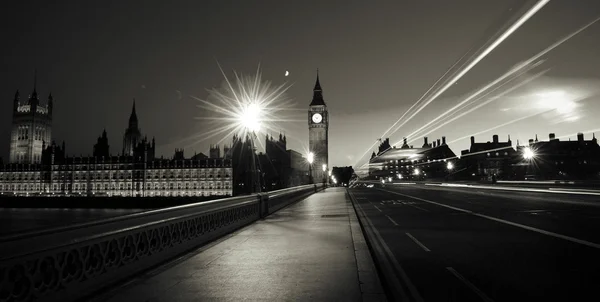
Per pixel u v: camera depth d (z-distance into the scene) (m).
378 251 10.45
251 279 7.23
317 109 141.25
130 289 6.58
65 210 137.50
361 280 7.13
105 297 6.12
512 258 9.23
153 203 141.88
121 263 7.13
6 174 198.12
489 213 20.59
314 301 5.91
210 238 11.85
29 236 5.11
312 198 38.94
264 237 12.59
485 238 12.38
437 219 18.47
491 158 122.06
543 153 113.06
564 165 111.25
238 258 9.20
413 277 7.61
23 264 5.04
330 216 19.80
